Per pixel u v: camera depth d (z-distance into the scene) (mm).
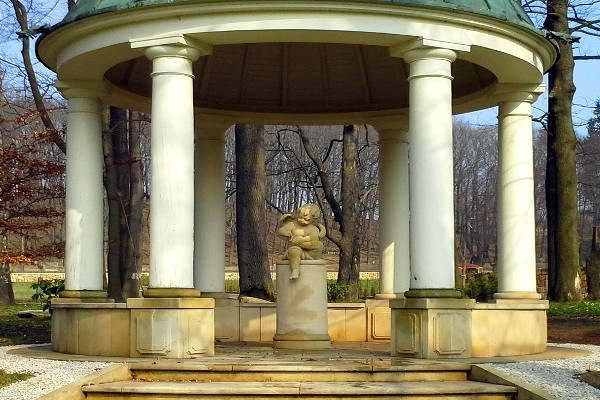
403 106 22109
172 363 13445
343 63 21969
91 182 18062
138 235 33094
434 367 13242
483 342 16016
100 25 15719
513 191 18594
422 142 15469
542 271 41281
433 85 15492
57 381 12516
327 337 17484
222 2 14742
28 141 25328
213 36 15266
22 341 21344
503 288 18578
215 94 22172
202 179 21969
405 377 13062
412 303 15188
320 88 22656
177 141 15250
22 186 20859
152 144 15367
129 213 33031
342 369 12867
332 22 14938
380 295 22016
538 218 95062
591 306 27391
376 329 21234
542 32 16938
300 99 22906
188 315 14977
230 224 82562
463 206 98688
